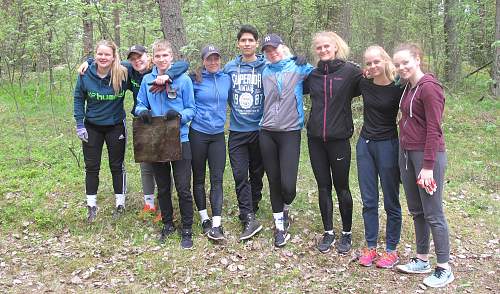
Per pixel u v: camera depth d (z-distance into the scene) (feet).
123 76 16.94
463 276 14.39
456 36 42.60
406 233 17.19
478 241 16.89
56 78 39.01
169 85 15.47
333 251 15.89
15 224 17.70
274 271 14.69
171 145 15.28
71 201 19.36
